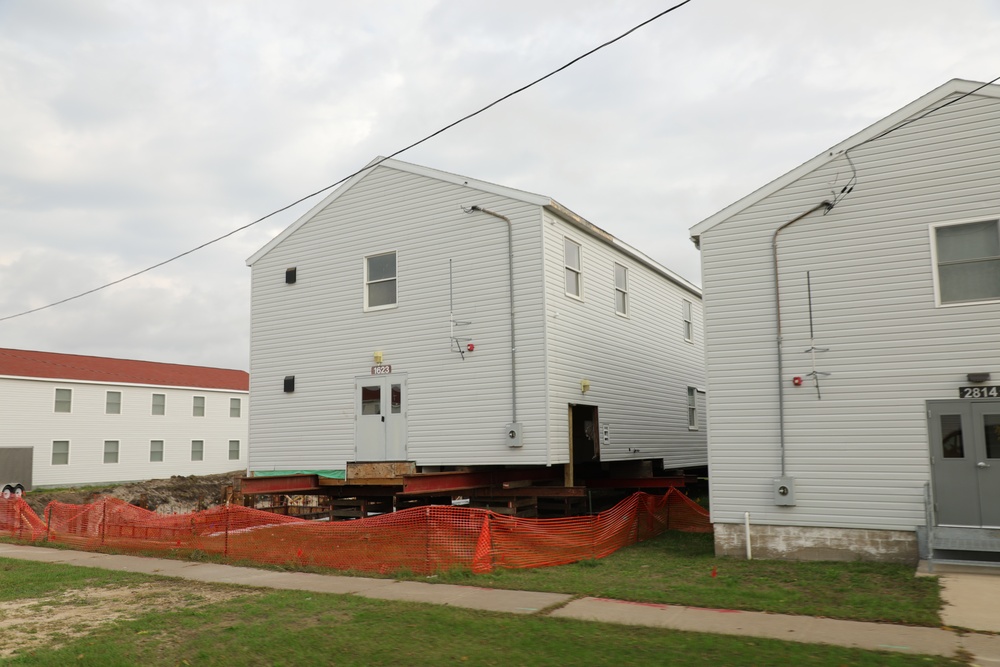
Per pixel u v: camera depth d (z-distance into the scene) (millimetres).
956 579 11000
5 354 39906
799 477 13469
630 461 22422
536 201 17156
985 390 12367
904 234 13141
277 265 20906
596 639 8062
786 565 12742
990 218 12547
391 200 19234
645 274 23812
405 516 13008
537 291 16953
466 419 17500
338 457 19203
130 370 45125
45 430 38250
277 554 13859
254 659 7785
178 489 37875
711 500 14086
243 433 49156
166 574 12844
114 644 8383
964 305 12609
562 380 17453
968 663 7137
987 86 12711
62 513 19047
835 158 13773
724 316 14398
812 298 13719
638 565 13023
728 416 14148
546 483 19812
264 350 20828
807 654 7445
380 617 9203
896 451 12836
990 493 12188
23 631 9156
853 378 13258
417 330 18438
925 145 13117
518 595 10414
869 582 11062
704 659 7332
